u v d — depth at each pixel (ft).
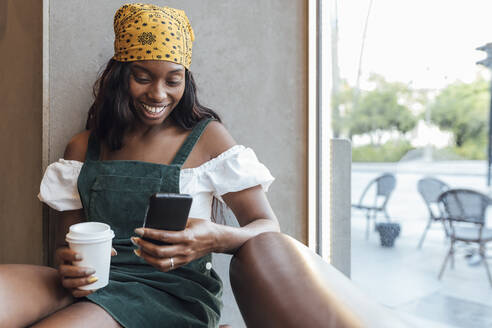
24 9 4.84
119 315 2.75
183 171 3.55
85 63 4.40
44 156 4.30
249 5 4.98
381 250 6.31
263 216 3.49
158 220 2.47
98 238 2.65
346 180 5.74
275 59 5.12
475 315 6.03
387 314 1.74
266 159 5.11
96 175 3.62
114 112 3.62
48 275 2.96
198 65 4.77
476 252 6.31
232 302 4.95
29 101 4.68
